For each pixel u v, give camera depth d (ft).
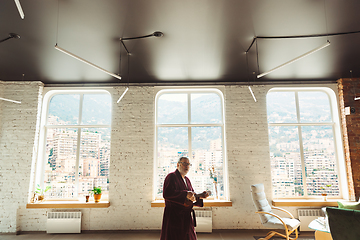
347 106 18.11
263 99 18.80
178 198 10.06
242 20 10.37
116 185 17.69
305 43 12.57
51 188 18.40
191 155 18.92
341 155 18.16
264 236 16.15
